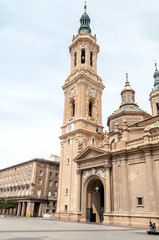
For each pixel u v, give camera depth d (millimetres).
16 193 66812
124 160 29625
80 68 45781
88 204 34094
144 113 42938
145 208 25688
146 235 15414
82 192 34938
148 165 26359
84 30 53094
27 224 24641
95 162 33688
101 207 33625
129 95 50938
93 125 42719
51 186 65188
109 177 30766
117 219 27734
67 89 48062
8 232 14602
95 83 46750
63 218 36688
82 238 12727
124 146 30438
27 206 58906
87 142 40031
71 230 18172
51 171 66688
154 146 26469
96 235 14820
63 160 41719
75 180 37000
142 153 28109
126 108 45875
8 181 74500
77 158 36969
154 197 24688
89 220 32531
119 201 28562
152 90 66438
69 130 42500
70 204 36375
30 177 62938
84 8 58438
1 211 73625
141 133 36281
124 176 28844
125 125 33625
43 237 12484
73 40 52500
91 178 34250
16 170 72000
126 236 14562
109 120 47469
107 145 33031
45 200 61875
